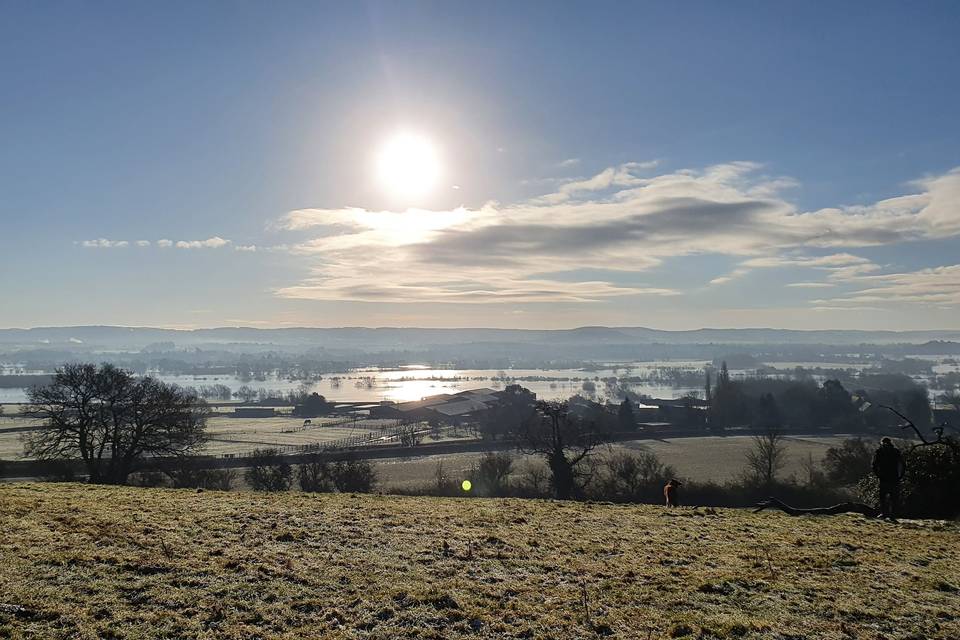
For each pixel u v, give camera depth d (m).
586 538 18.64
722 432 143.25
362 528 18.53
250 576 13.55
